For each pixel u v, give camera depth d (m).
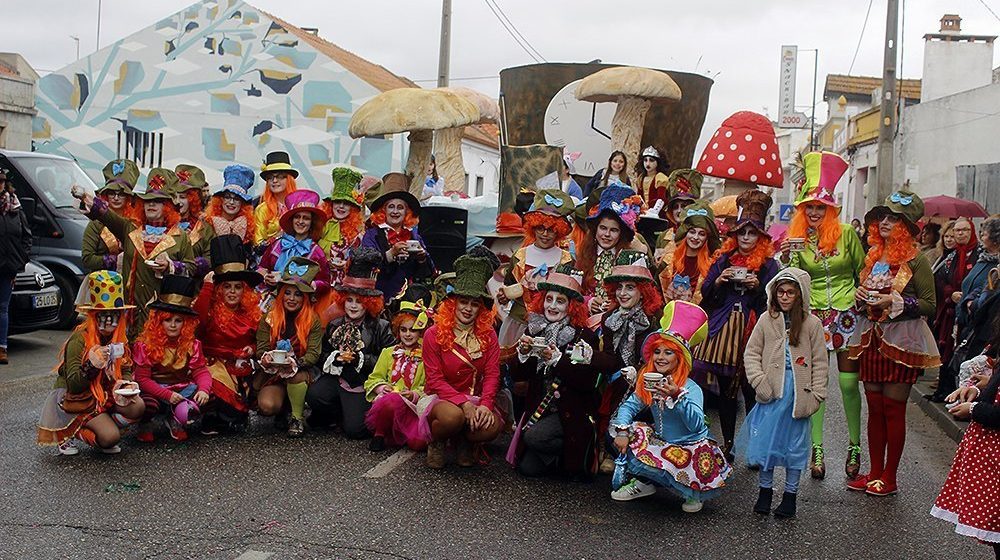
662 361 6.84
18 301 12.30
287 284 8.41
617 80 12.66
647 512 6.82
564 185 12.19
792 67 56.44
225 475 7.21
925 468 8.46
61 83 26.77
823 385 6.84
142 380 7.97
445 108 12.86
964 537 6.50
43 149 26.75
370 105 13.12
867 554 6.14
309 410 9.58
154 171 9.34
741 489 7.51
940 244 13.26
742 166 12.41
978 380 5.11
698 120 14.71
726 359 7.97
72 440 7.62
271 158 10.58
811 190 8.23
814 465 7.98
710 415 10.20
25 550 5.55
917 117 31.50
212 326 8.49
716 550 6.11
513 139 14.91
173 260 9.16
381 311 8.68
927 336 7.50
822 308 8.16
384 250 9.63
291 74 26.64
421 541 5.99
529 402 7.60
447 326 7.66
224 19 26.58
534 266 8.59
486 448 8.34
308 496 6.79
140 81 26.84
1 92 24.67
